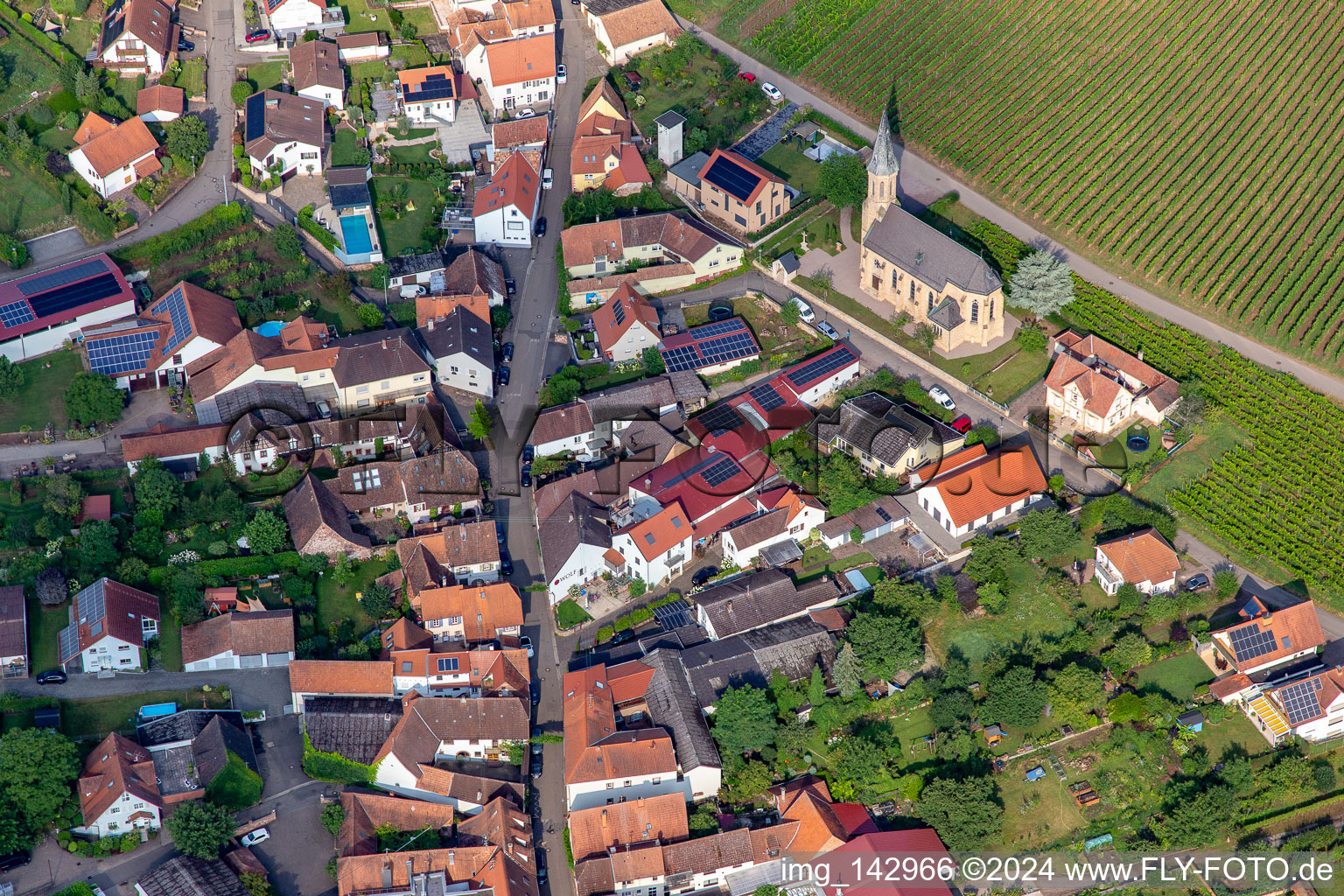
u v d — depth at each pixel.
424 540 191.38
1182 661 181.75
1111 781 169.88
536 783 171.62
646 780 167.62
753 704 170.88
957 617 187.38
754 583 189.00
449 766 171.88
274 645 180.62
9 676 177.62
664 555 190.12
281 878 161.38
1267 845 162.62
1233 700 176.50
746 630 184.62
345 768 170.88
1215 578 188.38
